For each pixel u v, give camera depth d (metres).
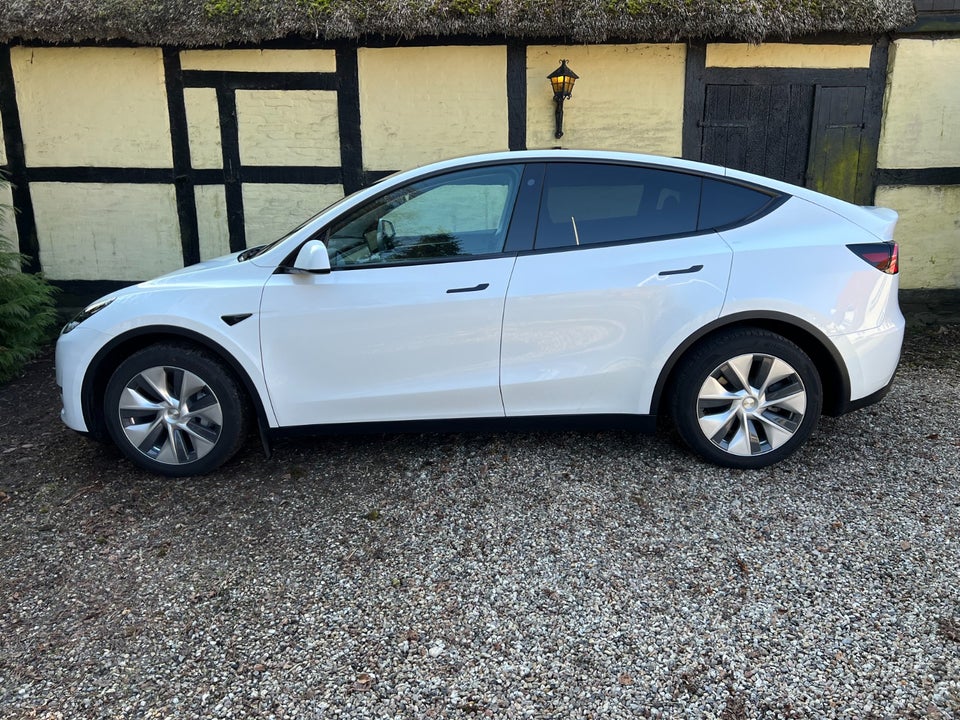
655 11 5.99
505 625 2.48
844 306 3.30
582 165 3.43
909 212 6.84
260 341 3.39
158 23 6.21
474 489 3.41
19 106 6.80
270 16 6.14
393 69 6.64
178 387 3.50
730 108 6.66
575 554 2.87
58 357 3.63
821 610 2.50
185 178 6.89
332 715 2.11
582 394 3.41
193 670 2.30
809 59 6.55
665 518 3.11
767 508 3.17
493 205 3.43
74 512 3.31
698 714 2.08
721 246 3.31
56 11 6.26
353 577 2.77
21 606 2.65
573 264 3.33
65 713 2.13
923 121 6.64
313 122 6.76
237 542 3.03
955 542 2.89
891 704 2.09
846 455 3.67
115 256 7.11
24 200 7.00
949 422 4.12
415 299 3.32
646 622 2.47
